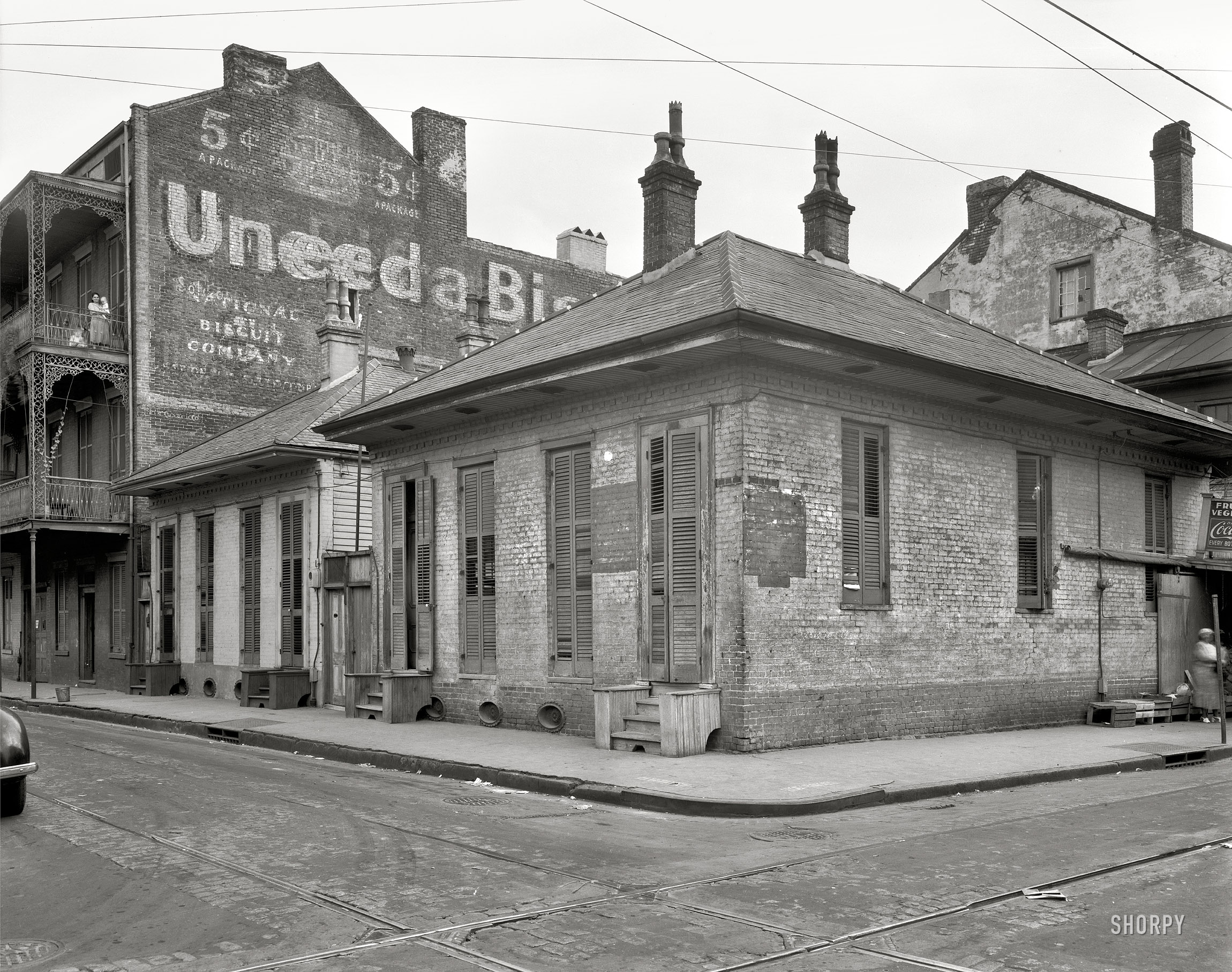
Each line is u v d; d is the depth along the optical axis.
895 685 14.45
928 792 10.80
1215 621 18.88
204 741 16.77
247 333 28.91
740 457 12.91
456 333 32.94
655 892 6.90
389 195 31.89
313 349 30.06
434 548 17.78
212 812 9.75
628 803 10.42
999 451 16.27
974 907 6.57
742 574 12.80
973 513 15.77
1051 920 6.30
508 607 16.30
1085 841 8.50
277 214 29.67
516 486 16.23
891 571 14.53
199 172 28.38
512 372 14.73
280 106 29.95
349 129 31.23
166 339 27.58
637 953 5.70
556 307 35.47
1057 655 16.91
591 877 7.32
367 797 10.73
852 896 6.81
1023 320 30.45
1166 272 27.45
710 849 8.27
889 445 14.67
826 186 19.05
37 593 33.06
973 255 31.80
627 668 14.23
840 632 13.80
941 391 14.88
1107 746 14.27
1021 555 16.59
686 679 13.45
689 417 13.58
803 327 12.33
